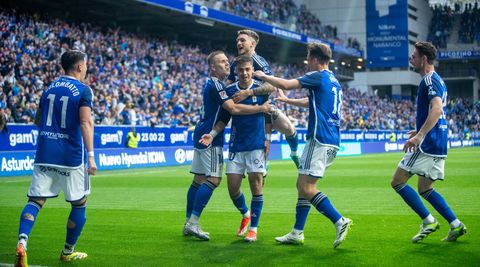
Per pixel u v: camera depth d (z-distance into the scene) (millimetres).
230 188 7020
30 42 23922
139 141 22688
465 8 63719
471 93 66562
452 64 64688
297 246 6453
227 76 7305
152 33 40906
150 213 9516
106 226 8094
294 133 7887
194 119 27641
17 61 22406
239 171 6918
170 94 28969
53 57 24672
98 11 34594
